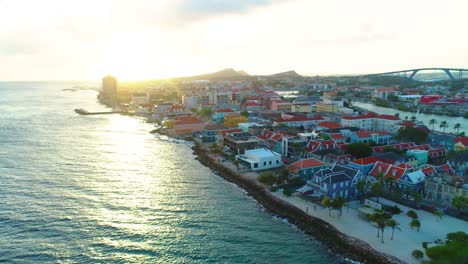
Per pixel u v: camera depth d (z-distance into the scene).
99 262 78.25
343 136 176.62
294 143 159.38
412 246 81.19
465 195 99.88
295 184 120.81
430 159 148.50
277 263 77.81
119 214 102.00
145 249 83.38
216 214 102.69
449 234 80.44
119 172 142.62
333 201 96.25
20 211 103.44
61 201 111.19
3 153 173.62
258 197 114.69
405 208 102.69
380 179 112.69
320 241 87.06
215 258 79.88
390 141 188.62
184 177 136.88
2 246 84.19
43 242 86.31
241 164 146.50
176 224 96.06
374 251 79.31
